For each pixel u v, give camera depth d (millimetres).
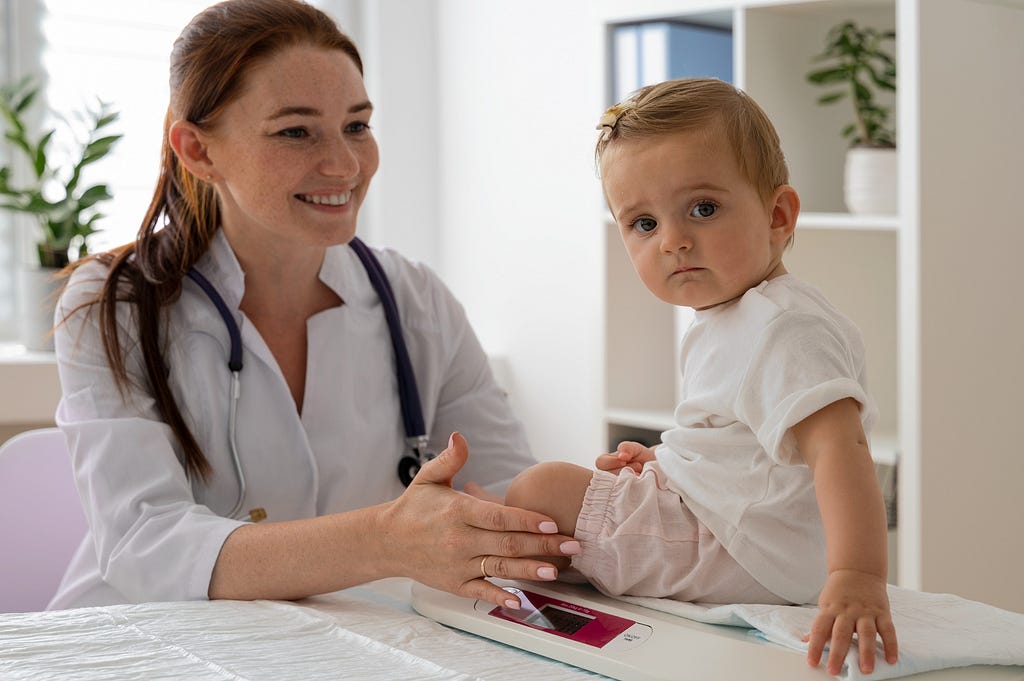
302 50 1183
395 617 901
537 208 2893
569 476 922
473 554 898
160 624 859
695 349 897
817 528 843
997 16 1950
